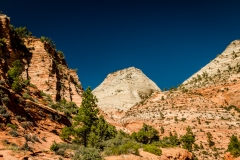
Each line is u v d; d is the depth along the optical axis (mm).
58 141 31438
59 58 76875
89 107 37531
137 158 27844
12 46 55469
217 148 66250
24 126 28453
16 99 32312
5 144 20609
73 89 67812
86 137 35344
